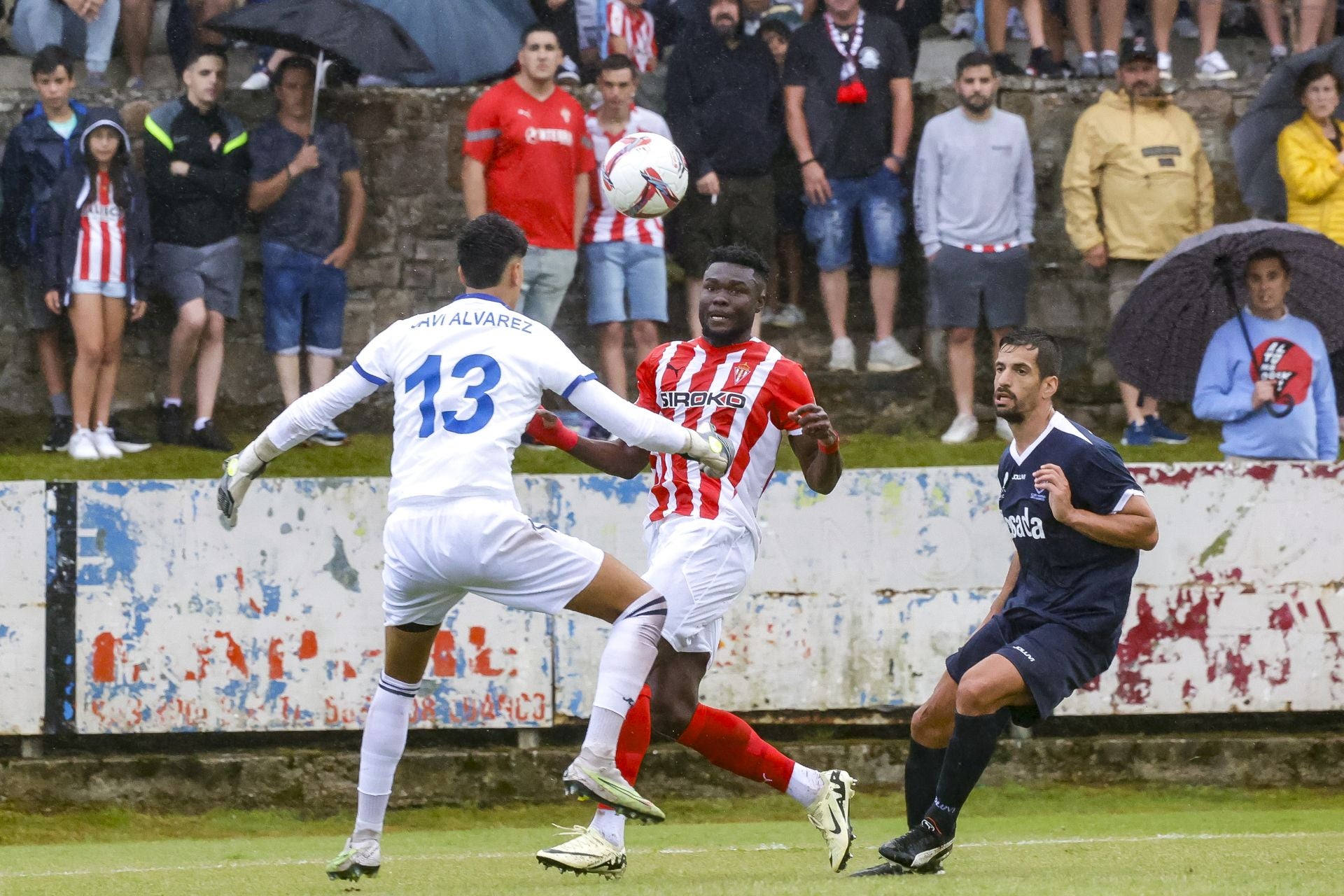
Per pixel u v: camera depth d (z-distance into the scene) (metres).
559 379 14.42
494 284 14.94
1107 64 37.50
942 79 38.34
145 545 28.12
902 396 35.94
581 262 34.84
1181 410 36.53
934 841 15.79
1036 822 26.14
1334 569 29.47
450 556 13.91
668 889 14.09
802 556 29.11
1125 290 34.81
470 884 15.98
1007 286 34.25
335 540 28.45
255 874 19.02
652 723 16.73
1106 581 16.25
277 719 28.23
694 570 16.47
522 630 28.58
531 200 32.25
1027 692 15.89
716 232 34.56
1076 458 16.33
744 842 23.42
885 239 35.38
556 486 28.83
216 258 32.94
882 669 29.12
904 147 35.28
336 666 28.38
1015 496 16.73
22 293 34.16
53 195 31.67
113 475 31.59
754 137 34.34
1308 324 31.97
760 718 28.94
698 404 16.91
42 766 27.64
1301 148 35.06
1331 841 21.23
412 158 36.12
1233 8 39.47
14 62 37.59
